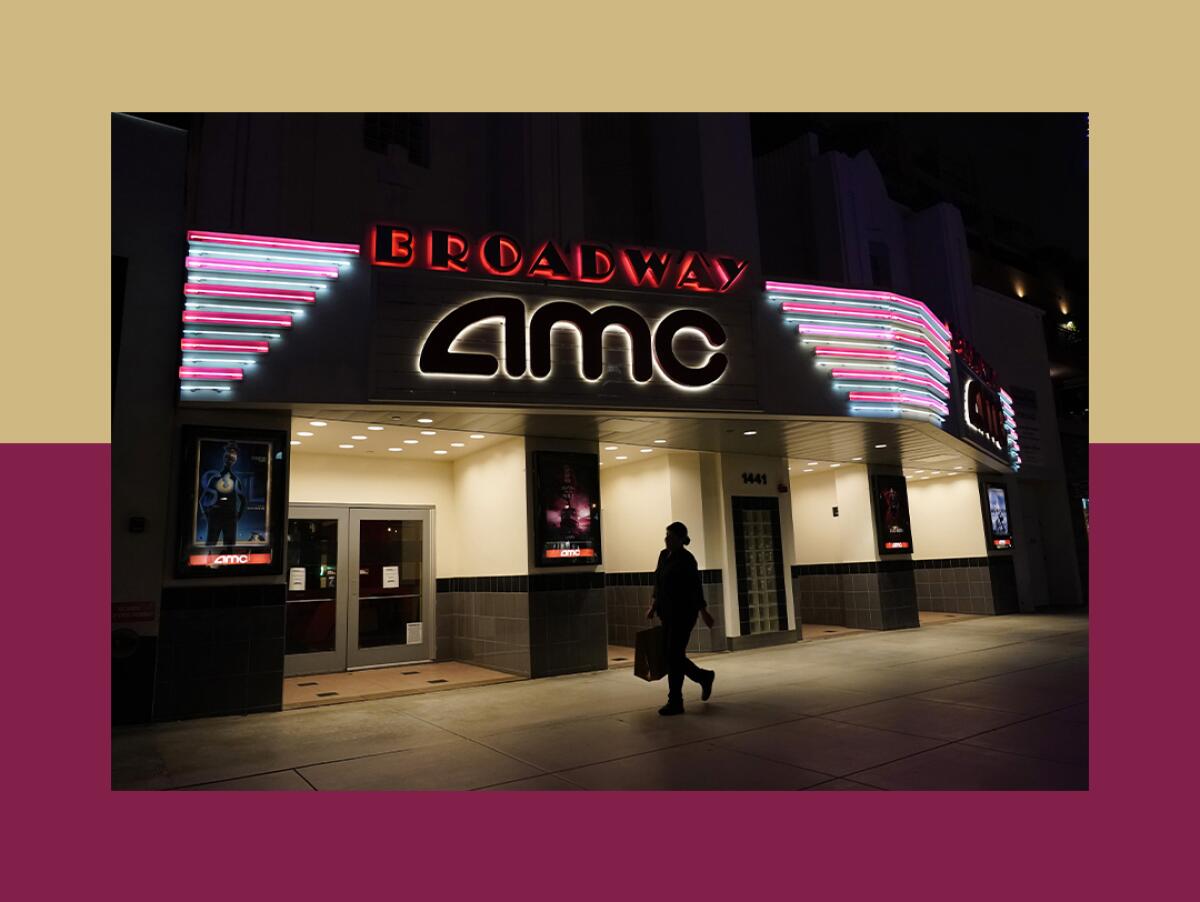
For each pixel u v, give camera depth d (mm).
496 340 8672
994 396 16516
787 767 5375
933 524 19297
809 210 19734
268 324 7953
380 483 11859
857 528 15812
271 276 8047
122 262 8180
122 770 5750
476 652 11367
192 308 7777
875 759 5531
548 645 10258
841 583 16688
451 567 12250
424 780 5309
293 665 10695
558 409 8875
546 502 10516
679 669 7480
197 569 7906
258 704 8000
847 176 19625
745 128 13602
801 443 12367
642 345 9273
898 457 14961
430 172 12703
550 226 12266
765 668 10484
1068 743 5875
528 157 12383
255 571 8180
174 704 7652
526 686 9484
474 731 6902
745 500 13305
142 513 7816
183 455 8023
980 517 18266
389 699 8812
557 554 10484
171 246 8406
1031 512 21312
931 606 19188
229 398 7809
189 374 7695
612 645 13984
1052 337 26969
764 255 20094
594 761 5691
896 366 10883
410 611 11812
